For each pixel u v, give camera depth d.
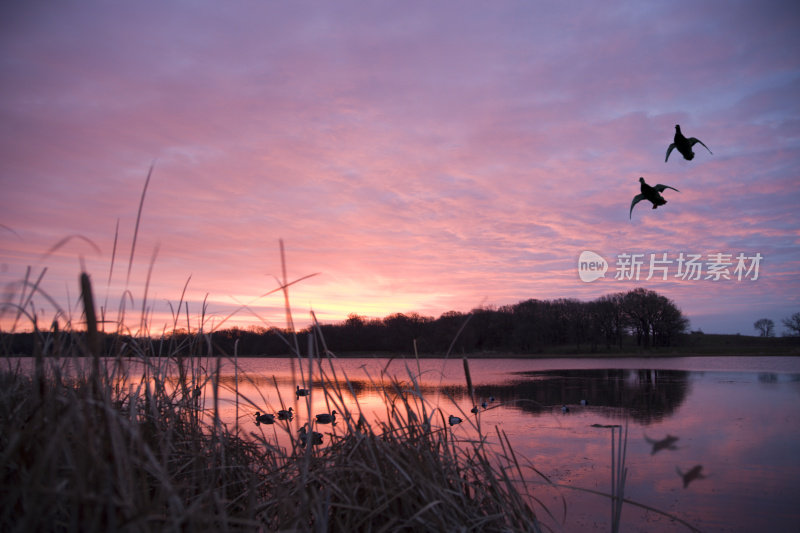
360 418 2.09
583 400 13.08
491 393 16.41
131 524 1.12
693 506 5.14
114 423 1.23
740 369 32.22
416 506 1.85
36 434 1.43
